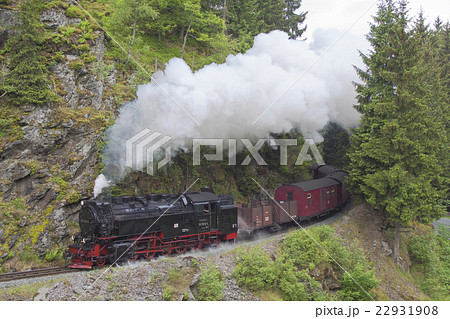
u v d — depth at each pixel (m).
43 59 16.75
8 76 15.48
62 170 16.36
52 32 17.91
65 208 16.14
